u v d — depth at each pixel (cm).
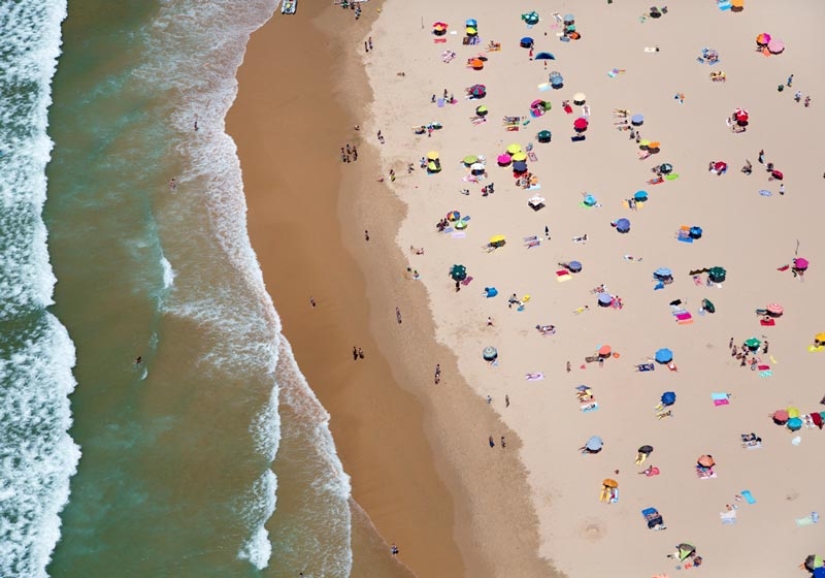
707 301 7169
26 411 6806
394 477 6438
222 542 6150
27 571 6081
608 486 6256
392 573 6016
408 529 6203
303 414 6775
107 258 7731
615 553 6003
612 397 6719
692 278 7381
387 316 7300
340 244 7788
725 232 7675
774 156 8206
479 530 6169
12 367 7044
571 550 6034
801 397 6656
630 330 7081
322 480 6431
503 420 6650
